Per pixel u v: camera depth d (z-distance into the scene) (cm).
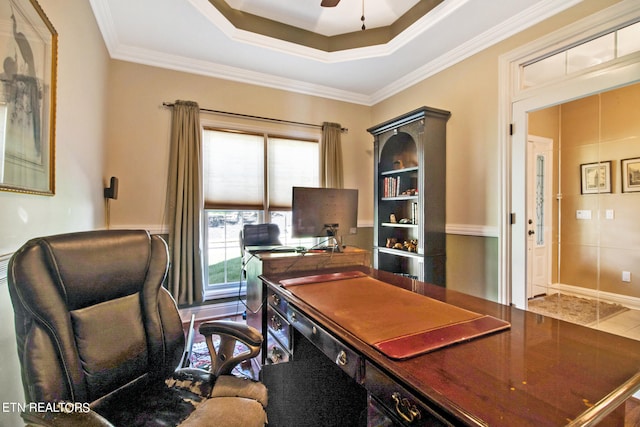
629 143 196
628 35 188
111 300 112
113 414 100
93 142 227
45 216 139
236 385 114
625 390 70
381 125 345
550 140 234
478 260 276
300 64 326
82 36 195
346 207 231
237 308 346
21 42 113
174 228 303
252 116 353
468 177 286
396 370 80
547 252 238
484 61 272
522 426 58
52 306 91
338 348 107
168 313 129
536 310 243
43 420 72
